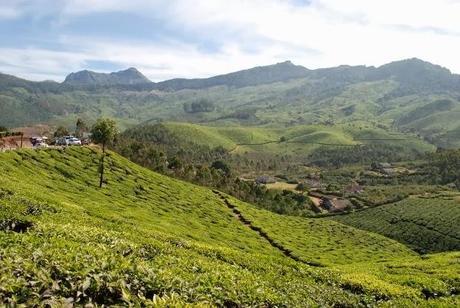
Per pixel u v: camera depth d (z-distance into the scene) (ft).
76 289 47.26
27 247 60.13
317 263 294.66
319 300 87.45
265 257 129.70
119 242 86.53
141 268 59.16
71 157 404.57
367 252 424.46
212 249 122.42
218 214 420.36
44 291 44.27
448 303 99.86
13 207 107.34
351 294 102.22
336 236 485.97
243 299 64.95
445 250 521.24
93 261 57.57
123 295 46.93
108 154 462.60
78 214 136.46
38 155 368.27
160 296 54.08
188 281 64.59
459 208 623.77
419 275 142.20
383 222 629.10
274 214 532.73
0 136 456.86
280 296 73.51
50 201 162.09
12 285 42.65
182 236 231.71
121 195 355.15
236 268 93.81
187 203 418.72
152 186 429.38
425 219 606.55
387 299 109.09
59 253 57.67
